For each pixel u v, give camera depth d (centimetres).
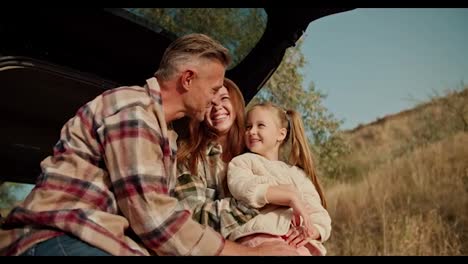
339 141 896
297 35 295
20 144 284
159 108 174
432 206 750
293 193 193
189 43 182
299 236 194
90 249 151
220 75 186
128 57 257
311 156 229
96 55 244
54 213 154
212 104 221
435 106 874
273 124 224
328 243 766
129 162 157
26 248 152
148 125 164
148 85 178
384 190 796
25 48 212
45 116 271
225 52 186
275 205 202
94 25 235
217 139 227
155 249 157
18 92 241
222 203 202
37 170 299
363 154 878
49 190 157
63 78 225
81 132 165
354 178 843
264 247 172
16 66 206
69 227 152
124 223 158
